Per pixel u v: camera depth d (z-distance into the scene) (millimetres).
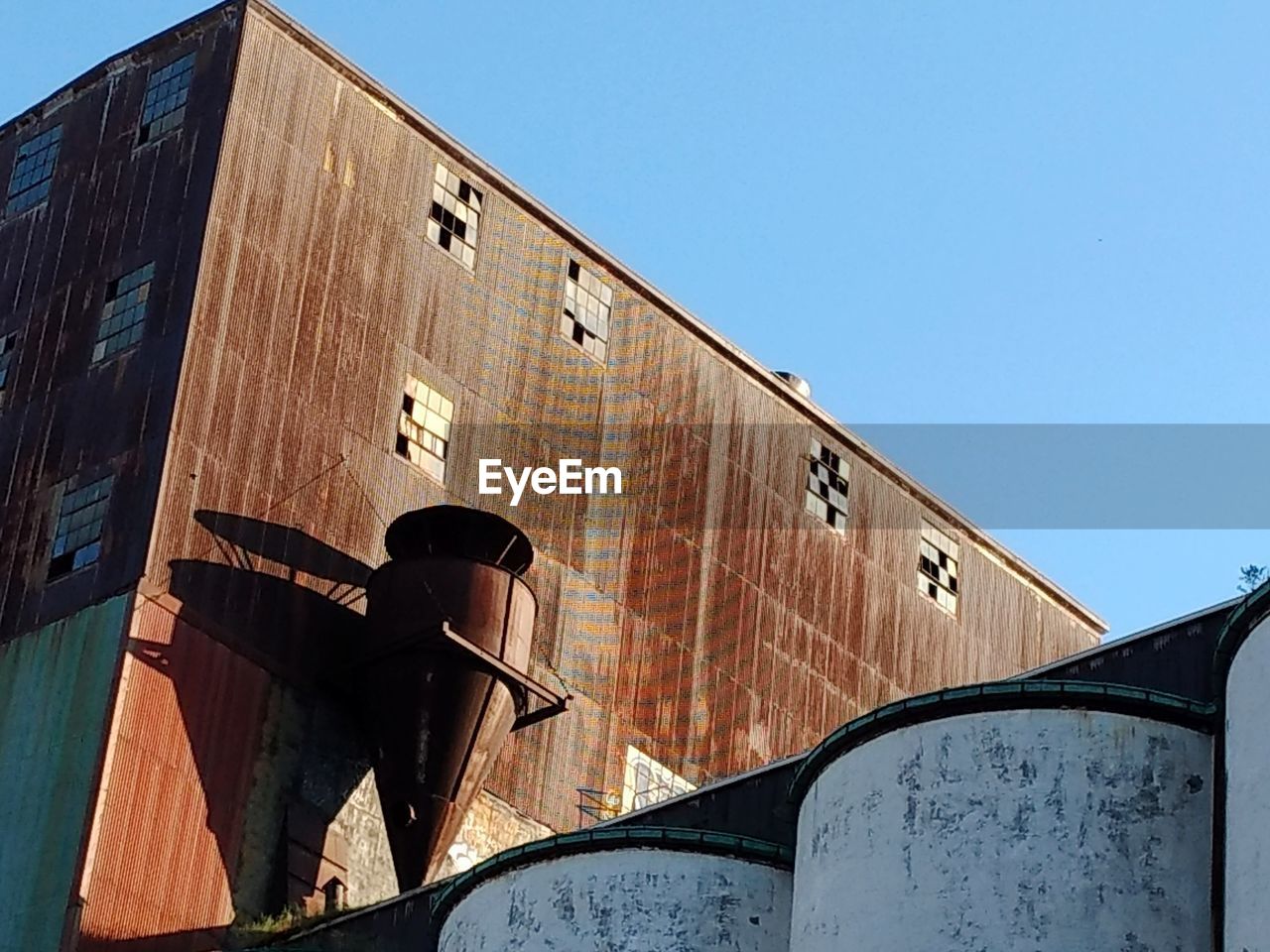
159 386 49719
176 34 54344
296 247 52188
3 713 47844
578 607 55062
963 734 31906
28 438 51656
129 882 45156
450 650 48031
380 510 51781
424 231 54781
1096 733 31422
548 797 52938
